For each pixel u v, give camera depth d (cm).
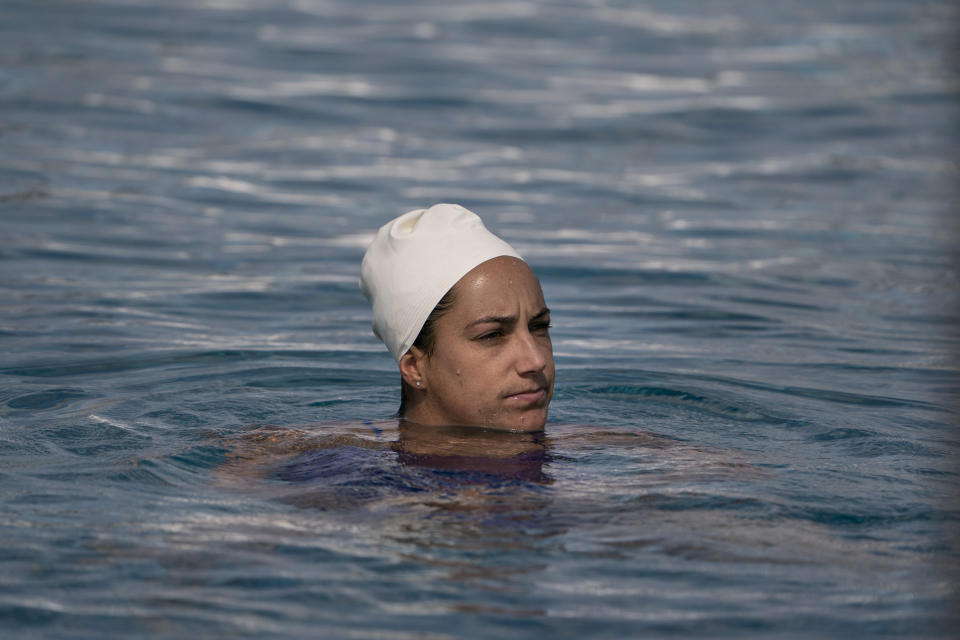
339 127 4859
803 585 1089
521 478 1395
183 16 6938
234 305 2583
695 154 4700
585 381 2022
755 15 7875
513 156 4541
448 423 1644
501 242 1656
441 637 984
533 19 7400
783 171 4438
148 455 1505
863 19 7844
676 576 1105
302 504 1298
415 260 1633
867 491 1374
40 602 1040
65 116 4697
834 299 2769
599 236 3419
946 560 1150
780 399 1917
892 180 4309
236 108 5031
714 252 3253
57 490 1349
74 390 1889
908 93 5881
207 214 3516
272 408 1831
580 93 5675
